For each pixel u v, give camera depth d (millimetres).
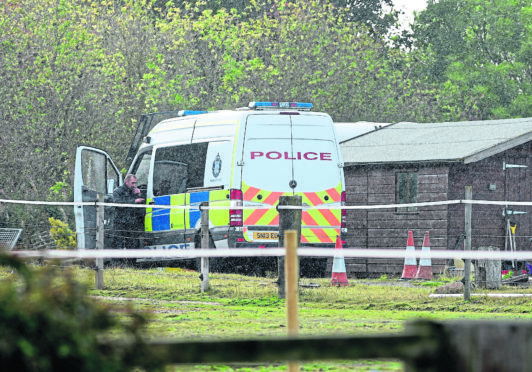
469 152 65812
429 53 146875
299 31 106062
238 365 19531
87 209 56094
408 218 69062
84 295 8367
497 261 43406
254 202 53656
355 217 71312
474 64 150375
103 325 8398
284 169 54219
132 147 66625
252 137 54031
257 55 107062
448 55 154000
